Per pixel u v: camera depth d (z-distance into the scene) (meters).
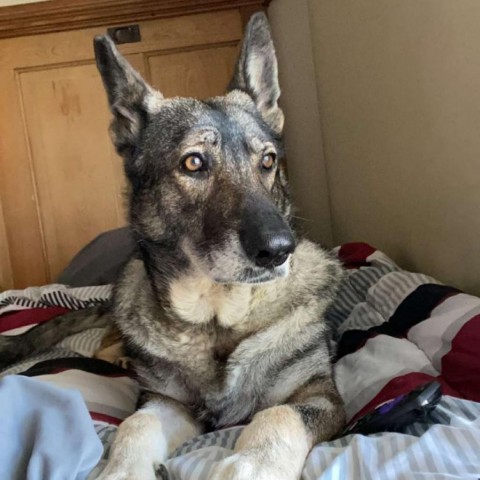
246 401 0.56
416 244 0.78
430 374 0.54
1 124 1.38
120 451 0.44
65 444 0.39
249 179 0.55
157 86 1.36
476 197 0.61
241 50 0.64
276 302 0.57
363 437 0.41
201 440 0.50
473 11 0.57
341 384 0.57
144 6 1.31
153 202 0.58
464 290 0.67
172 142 0.57
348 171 1.03
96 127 1.38
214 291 0.55
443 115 0.66
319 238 1.22
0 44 1.36
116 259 1.16
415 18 0.69
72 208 1.41
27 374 0.67
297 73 1.21
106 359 0.73
